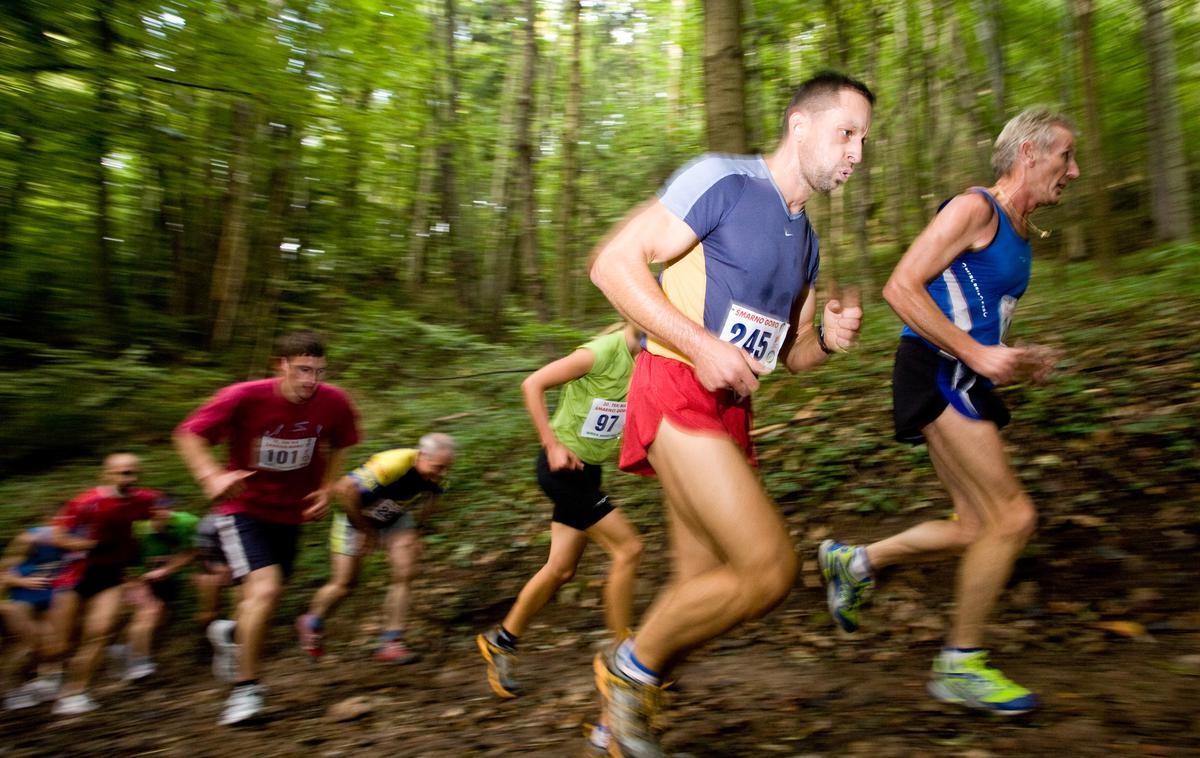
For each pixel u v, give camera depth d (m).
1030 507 2.70
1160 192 11.37
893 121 14.48
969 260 2.74
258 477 3.87
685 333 2.07
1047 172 2.72
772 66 10.18
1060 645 3.13
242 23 8.37
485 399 8.06
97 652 4.43
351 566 4.55
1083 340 6.06
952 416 2.74
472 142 14.98
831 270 11.61
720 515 2.15
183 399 8.98
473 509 5.94
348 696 3.99
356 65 9.84
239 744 3.48
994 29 12.92
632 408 2.35
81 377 8.60
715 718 2.85
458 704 3.64
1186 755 2.16
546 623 4.59
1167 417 4.40
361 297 13.23
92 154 8.84
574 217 14.25
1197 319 5.90
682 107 15.94
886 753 2.38
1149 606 3.27
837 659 3.39
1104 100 12.67
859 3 11.17
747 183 2.26
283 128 10.59
